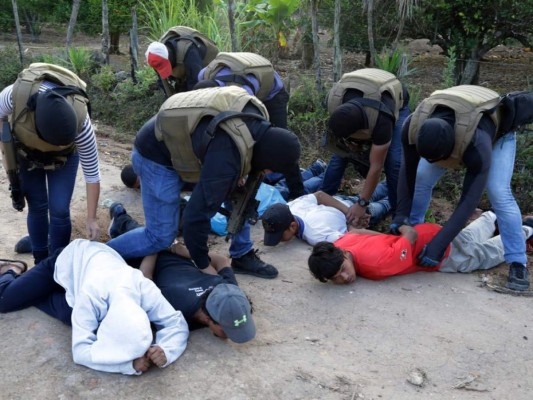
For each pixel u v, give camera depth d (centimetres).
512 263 387
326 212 443
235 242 386
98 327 299
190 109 288
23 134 317
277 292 371
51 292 338
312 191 528
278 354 305
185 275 331
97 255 325
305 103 682
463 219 365
